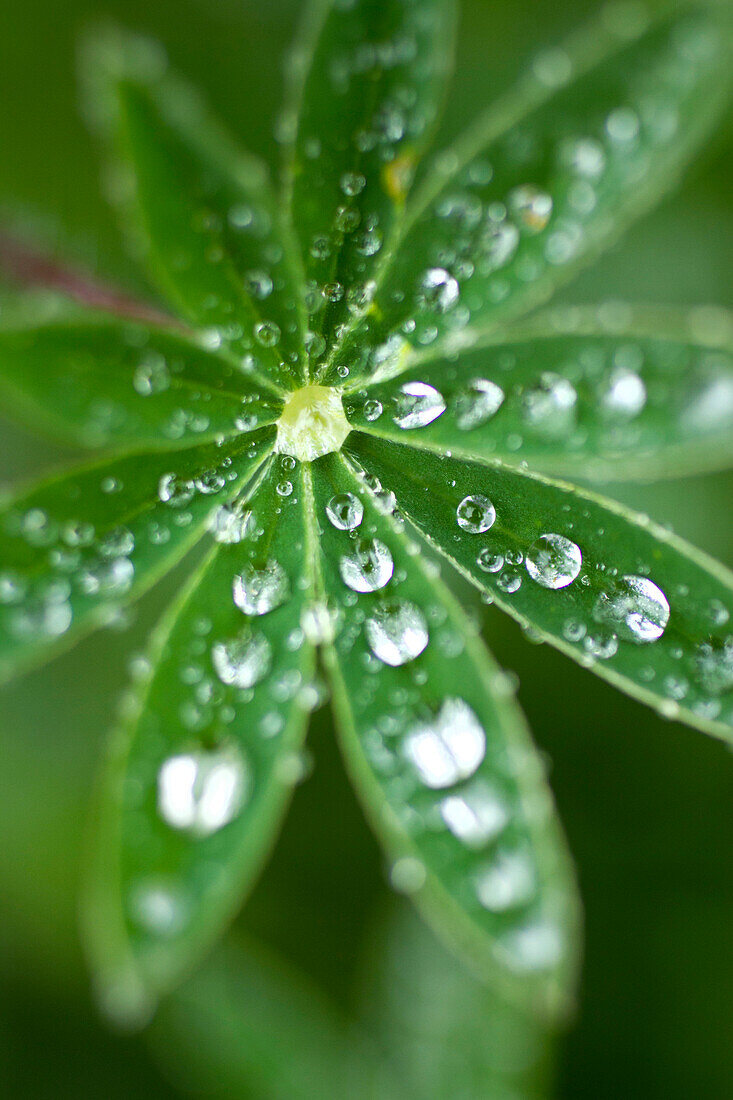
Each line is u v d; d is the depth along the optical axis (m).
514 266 0.19
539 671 0.23
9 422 0.24
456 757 0.18
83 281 0.20
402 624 0.18
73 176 0.24
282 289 0.18
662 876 0.23
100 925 0.17
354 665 0.18
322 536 0.18
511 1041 0.22
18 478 0.24
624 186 0.19
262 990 0.22
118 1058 0.23
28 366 0.18
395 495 0.18
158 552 0.18
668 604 0.18
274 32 0.25
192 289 0.18
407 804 0.18
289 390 0.18
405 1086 0.22
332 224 0.19
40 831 0.23
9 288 0.20
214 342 0.18
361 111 0.19
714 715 0.18
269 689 0.18
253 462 0.18
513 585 0.18
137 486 0.18
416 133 0.19
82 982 0.23
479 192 0.19
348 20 0.19
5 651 0.18
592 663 0.18
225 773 0.18
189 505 0.18
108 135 0.18
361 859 0.23
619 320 0.19
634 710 0.23
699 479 0.23
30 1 0.24
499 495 0.18
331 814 0.24
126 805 0.17
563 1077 0.23
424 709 0.18
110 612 0.18
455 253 0.19
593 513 0.18
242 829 0.18
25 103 0.24
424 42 0.19
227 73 0.25
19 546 0.18
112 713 0.23
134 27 0.25
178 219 0.18
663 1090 0.23
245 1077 0.22
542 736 0.23
